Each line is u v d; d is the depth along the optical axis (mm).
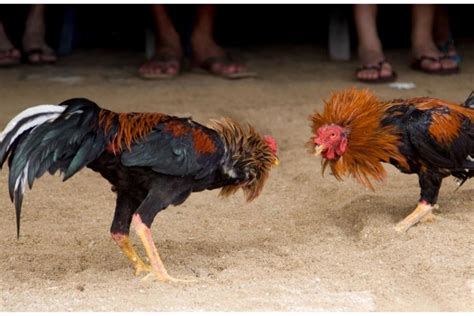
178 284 6242
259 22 16609
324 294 6078
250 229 7723
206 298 5965
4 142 5953
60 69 14141
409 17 15828
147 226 6230
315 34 16625
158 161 6113
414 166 7305
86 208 8258
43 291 6195
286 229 7660
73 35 15562
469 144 7254
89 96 12359
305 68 14289
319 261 6777
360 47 13266
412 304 5961
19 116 5992
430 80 13164
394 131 7102
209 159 6332
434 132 7062
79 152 5973
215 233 7625
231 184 6688
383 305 5914
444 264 6535
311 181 8945
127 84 13188
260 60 14938
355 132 7062
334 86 12969
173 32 13977
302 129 10828
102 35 16000
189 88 12914
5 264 6852
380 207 7906
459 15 16469
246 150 6598
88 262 6938
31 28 14391
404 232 7234
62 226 7766
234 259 6848
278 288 6156
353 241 7285
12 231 7613
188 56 14891
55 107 6086
